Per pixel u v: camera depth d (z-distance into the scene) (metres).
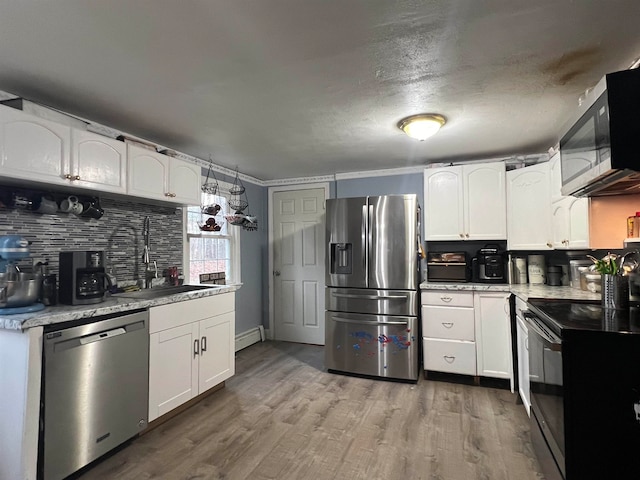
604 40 1.61
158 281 3.08
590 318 1.70
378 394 2.96
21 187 2.15
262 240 4.79
